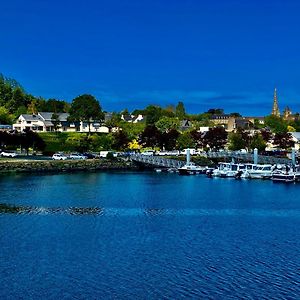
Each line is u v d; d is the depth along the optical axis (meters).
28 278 58.50
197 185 142.00
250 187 138.38
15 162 176.62
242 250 69.44
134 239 75.06
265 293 54.16
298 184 146.75
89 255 66.75
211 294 53.94
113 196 116.62
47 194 117.94
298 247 71.00
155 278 58.44
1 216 90.31
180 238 75.94
